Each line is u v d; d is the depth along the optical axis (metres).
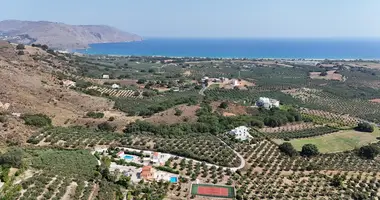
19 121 120.50
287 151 120.56
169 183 93.00
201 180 96.44
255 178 100.06
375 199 91.56
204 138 130.25
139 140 122.56
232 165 107.31
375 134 154.38
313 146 123.31
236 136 134.50
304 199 89.00
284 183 97.62
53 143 111.56
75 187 81.06
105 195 80.12
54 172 86.88
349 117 188.00
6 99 135.12
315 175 103.62
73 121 138.50
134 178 94.56
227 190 91.94
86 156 102.38
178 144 121.38
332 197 91.19
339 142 142.25
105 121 140.38
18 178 80.69
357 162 117.81
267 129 156.88
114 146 116.06
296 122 169.25
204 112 163.12
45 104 148.88
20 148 98.25
